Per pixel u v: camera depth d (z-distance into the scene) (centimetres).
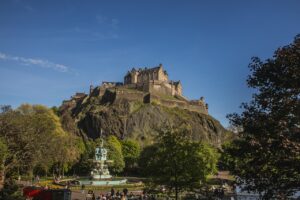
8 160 6331
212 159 10138
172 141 3616
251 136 2286
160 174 3581
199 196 4634
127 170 14838
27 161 6462
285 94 2134
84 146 13362
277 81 2173
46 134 6744
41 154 6600
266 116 2216
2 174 5803
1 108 6694
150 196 4709
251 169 2277
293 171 2044
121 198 4925
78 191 6725
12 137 6247
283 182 2128
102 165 8988
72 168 12875
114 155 13162
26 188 4756
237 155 2281
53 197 4384
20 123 6353
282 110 2095
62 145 7731
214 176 10606
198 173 3550
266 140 2103
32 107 9888
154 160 3662
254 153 2172
